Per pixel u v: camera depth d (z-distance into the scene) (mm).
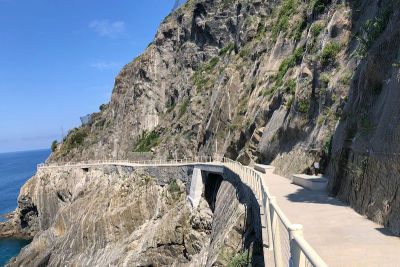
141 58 100250
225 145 53031
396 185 12984
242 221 23016
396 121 13820
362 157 16531
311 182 23359
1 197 149000
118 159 89188
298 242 6922
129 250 49281
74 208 67125
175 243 43500
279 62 49375
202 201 44812
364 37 28766
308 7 46812
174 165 54031
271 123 40594
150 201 56219
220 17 86188
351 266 9531
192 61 88625
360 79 20250
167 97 93125
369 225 13523
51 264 60438
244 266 18562
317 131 29781
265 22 62656
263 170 35500
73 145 108500
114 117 103375
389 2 23000
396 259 9867
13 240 83000
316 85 32781
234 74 58781
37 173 89250
